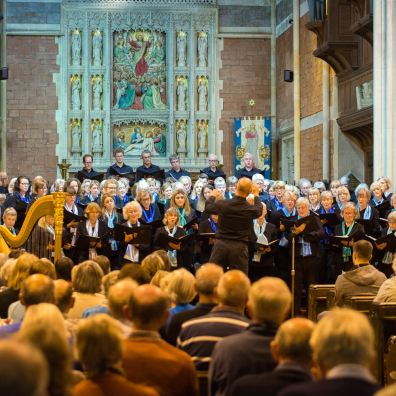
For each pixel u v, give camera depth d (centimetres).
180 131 2850
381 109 1844
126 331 546
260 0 2898
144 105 2856
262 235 1357
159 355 496
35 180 1512
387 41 1828
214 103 2869
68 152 2834
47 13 2842
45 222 1254
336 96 2344
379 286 962
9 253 1062
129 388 410
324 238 1405
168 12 2847
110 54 2839
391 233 1279
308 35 2536
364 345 372
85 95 2834
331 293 1012
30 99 2839
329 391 362
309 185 1762
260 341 510
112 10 2833
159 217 1446
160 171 2033
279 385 424
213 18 2866
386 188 1561
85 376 456
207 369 586
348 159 2323
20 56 2834
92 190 1628
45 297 572
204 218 1399
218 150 2873
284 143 2800
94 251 1332
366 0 1881
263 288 514
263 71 2883
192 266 1394
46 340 366
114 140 2856
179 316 653
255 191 1230
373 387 364
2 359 264
